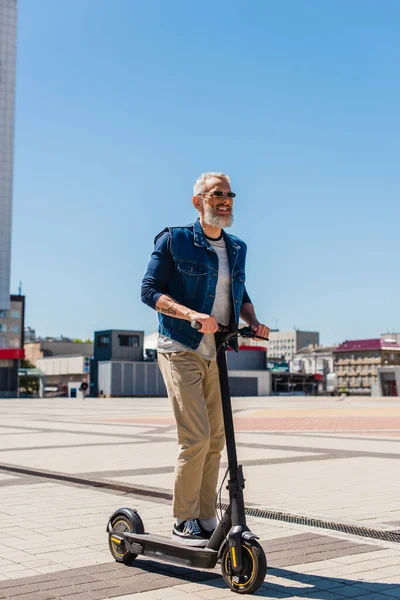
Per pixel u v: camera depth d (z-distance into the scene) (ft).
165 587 11.05
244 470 25.52
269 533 14.93
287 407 104.37
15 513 17.46
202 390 12.26
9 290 244.01
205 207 12.07
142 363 229.66
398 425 55.67
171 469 25.94
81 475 24.03
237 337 12.25
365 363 460.55
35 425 55.52
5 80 251.39
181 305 11.58
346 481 22.65
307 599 10.37
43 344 423.23
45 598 10.50
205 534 12.18
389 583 11.22
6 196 246.68
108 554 13.26
